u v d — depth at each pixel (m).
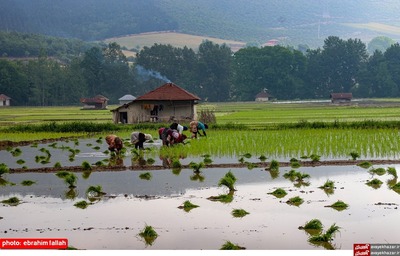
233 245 18.89
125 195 27.83
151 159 39.12
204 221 22.67
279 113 103.12
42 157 42.81
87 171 35.94
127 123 79.31
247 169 35.72
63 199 27.20
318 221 21.56
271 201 26.00
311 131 56.84
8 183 31.78
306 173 33.59
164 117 79.75
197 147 45.56
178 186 29.97
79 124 68.94
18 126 70.62
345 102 163.50
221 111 118.31
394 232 20.84
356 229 21.30
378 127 58.88
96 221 22.92
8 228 22.08
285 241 19.97
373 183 30.12
